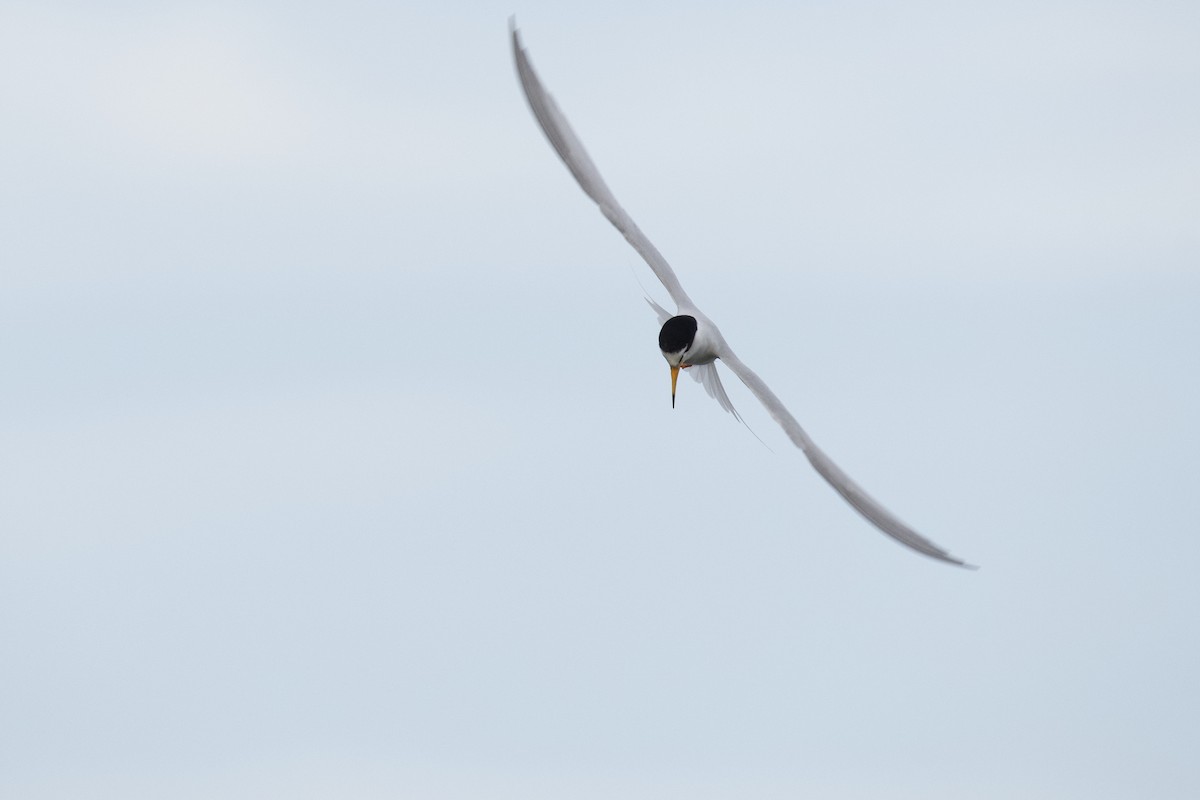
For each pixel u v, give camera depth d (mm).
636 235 14070
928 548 12367
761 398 13875
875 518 12719
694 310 14383
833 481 13039
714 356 14562
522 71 13609
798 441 13383
